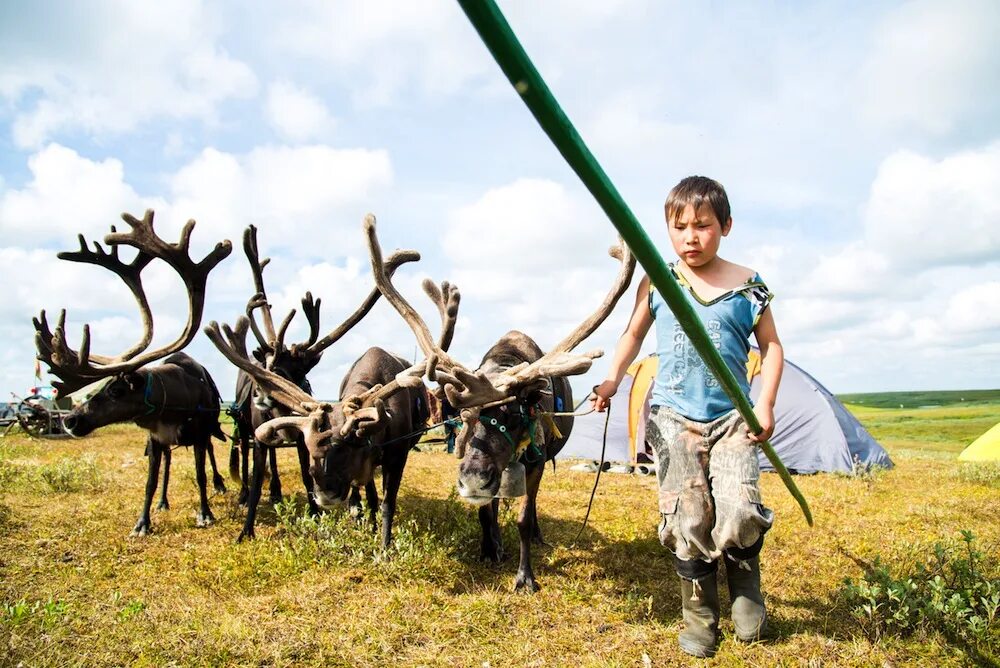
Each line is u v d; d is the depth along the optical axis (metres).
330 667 3.48
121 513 6.73
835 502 7.81
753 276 3.49
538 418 4.54
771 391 3.31
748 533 3.23
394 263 5.30
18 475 8.05
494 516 5.32
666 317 3.62
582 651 3.65
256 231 7.17
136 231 6.34
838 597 4.30
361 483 5.46
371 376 6.08
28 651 3.38
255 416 6.21
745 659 3.46
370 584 4.64
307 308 7.17
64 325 5.96
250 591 4.54
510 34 1.04
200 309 6.68
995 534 6.01
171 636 3.70
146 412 6.10
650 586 4.69
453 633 3.89
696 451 3.43
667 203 3.48
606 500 7.99
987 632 3.62
